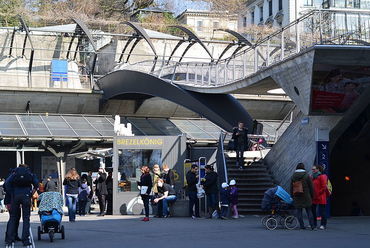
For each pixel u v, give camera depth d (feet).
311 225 67.67
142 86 162.50
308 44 81.46
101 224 78.38
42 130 159.22
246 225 74.18
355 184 109.40
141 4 304.71
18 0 266.98
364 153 105.60
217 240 57.00
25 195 54.34
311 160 88.53
